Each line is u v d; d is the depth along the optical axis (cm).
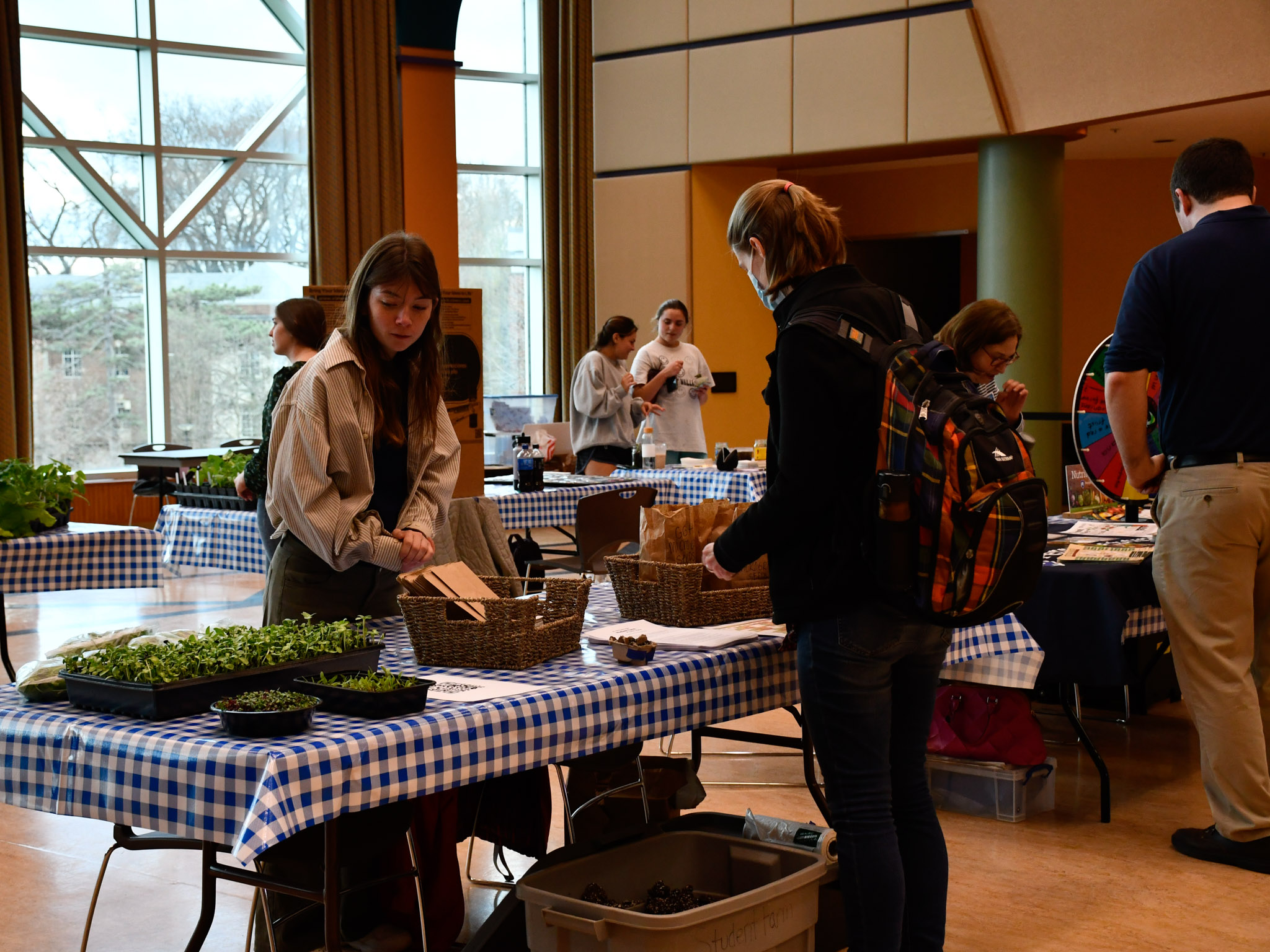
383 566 241
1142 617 341
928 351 194
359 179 1113
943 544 183
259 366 1135
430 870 235
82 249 1036
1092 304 1170
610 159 1033
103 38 1029
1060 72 820
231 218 1107
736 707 222
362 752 162
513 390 1306
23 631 624
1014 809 335
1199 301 285
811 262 202
